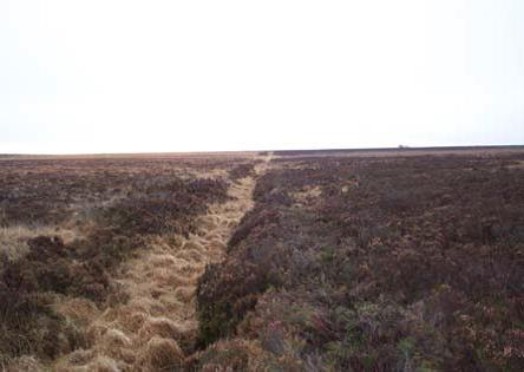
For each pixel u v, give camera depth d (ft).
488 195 52.95
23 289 24.66
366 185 70.23
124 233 38.29
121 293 27.89
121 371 20.10
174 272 32.89
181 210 51.67
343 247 31.48
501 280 23.30
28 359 19.44
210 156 274.16
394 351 15.92
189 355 21.57
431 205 48.73
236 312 22.79
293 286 24.21
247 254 31.37
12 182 80.59
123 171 116.57
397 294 21.81
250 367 15.84
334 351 16.49
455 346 16.29
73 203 53.78
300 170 117.29
